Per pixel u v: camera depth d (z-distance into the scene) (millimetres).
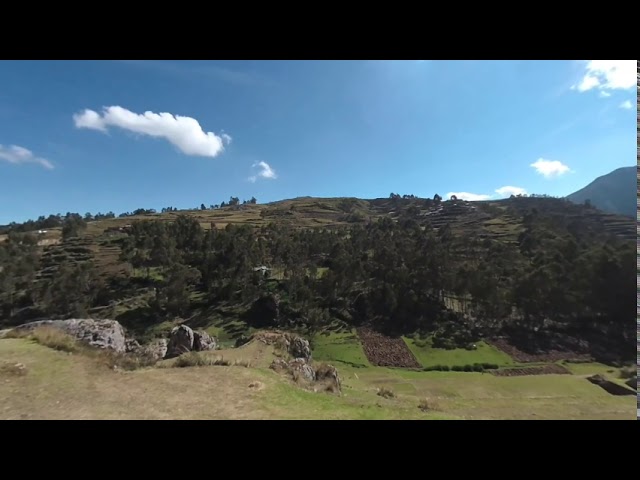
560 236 54219
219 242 89000
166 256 80062
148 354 18250
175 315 65438
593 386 26250
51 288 64375
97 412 8352
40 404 8414
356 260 76125
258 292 71750
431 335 55625
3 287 65250
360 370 44125
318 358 49844
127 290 72062
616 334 34938
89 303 66250
